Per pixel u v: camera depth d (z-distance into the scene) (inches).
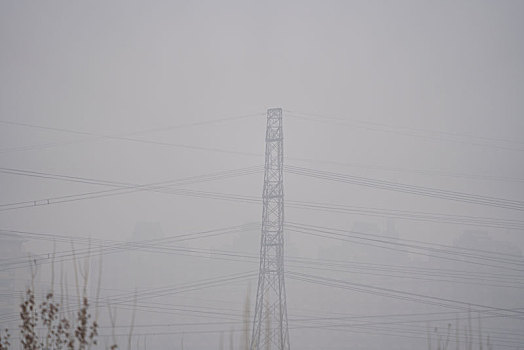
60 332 568.4
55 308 589.3
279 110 2021.4
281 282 1802.4
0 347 589.9
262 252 1843.0
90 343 566.3
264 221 1879.9
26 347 562.9
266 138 1990.7
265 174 1942.7
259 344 1700.3
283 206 1893.5
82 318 573.0
